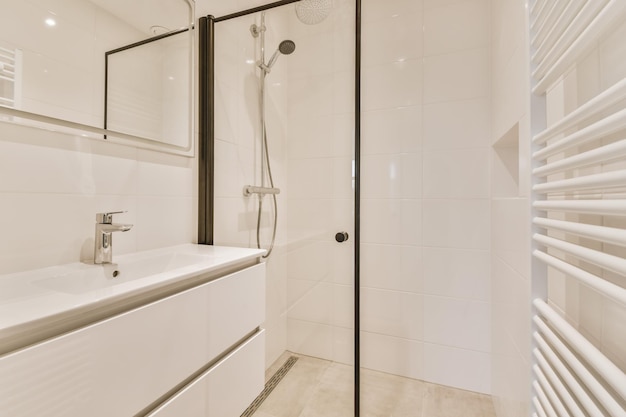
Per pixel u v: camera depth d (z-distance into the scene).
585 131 0.51
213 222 1.43
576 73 0.66
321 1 1.60
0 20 0.74
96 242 0.91
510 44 1.14
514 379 1.10
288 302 1.75
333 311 1.67
